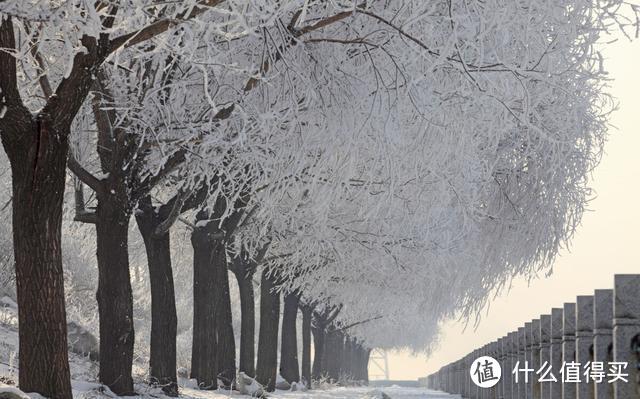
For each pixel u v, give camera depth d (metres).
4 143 25.16
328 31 31.78
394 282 69.56
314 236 54.12
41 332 25.16
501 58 32.81
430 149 32.91
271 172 37.09
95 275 70.44
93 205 51.84
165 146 36.50
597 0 32.00
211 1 23.95
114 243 36.41
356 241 56.84
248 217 51.31
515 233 58.53
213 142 34.16
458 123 32.56
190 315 97.38
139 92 34.25
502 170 57.09
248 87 33.19
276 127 33.22
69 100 24.83
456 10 30.48
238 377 56.00
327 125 32.44
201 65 24.36
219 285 52.56
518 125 51.47
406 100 31.86
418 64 31.20
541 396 28.45
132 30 24.33
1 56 24.19
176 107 34.88
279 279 71.88
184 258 70.12
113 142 35.88
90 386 35.22
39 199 25.03
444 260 60.19
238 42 31.95
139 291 73.12
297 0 24.34
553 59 36.00
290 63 31.14
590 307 21.72
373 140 32.88
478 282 62.19
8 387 19.39
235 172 37.66
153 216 42.84
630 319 18.19
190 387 50.84
